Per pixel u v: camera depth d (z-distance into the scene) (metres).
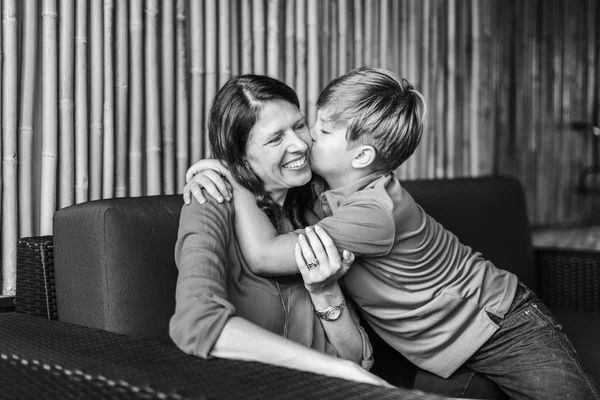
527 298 1.64
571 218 4.20
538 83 3.92
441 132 2.86
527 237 2.33
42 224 1.80
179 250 1.31
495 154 3.60
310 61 2.38
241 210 1.38
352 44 2.54
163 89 2.01
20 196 1.78
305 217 1.58
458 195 2.16
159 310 1.45
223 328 1.19
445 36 2.87
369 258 1.50
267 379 1.08
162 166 2.03
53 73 1.80
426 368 1.60
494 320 1.59
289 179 1.44
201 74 2.10
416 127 1.52
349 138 1.48
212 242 1.28
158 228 1.48
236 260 1.36
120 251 1.41
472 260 1.64
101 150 1.90
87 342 1.27
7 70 1.74
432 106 2.83
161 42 2.01
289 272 1.37
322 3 2.42
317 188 1.60
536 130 3.92
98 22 1.87
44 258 1.60
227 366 1.13
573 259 2.32
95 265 1.42
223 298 1.24
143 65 1.97
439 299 1.54
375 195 1.46
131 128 1.96
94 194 1.89
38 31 1.79
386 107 1.47
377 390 1.04
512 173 3.76
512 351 1.57
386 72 1.51
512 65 3.73
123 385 1.05
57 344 1.26
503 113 3.65
